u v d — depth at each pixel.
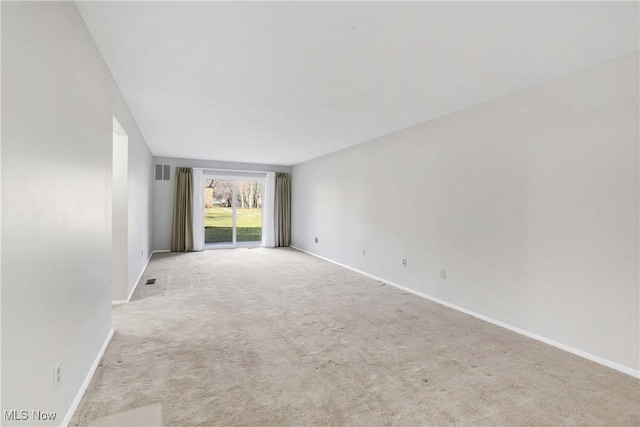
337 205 6.42
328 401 1.96
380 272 5.11
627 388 2.14
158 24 2.02
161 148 6.37
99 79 2.36
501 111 3.26
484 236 3.43
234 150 6.52
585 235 2.59
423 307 3.78
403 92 3.18
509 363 2.46
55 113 1.55
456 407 1.92
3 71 1.12
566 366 2.42
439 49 2.31
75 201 1.83
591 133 2.55
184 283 4.72
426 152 4.23
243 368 2.33
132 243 4.18
